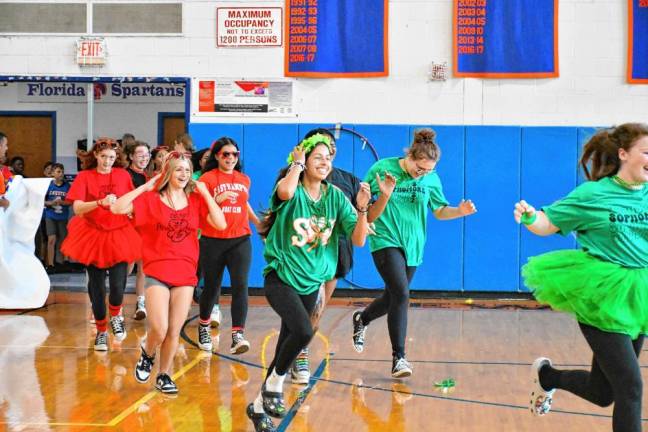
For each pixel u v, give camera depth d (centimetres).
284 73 1152
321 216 488
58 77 1169
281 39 1152
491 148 1127
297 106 1154
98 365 684
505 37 1132
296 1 1148
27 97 1556
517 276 1130
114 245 738
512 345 792
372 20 1142
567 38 1130
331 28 1145
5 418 518
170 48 1161
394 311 624
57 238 1425
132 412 534
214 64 1157
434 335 848
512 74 1131
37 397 574
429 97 1141
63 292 1177
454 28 1134
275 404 471
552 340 821
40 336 825
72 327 881
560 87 1132
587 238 412
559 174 1125
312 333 467
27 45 1173
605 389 417
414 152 624
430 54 1141
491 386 619
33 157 1560
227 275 1178
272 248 486
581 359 722
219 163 741
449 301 1117
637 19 1121
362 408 550
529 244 1129
